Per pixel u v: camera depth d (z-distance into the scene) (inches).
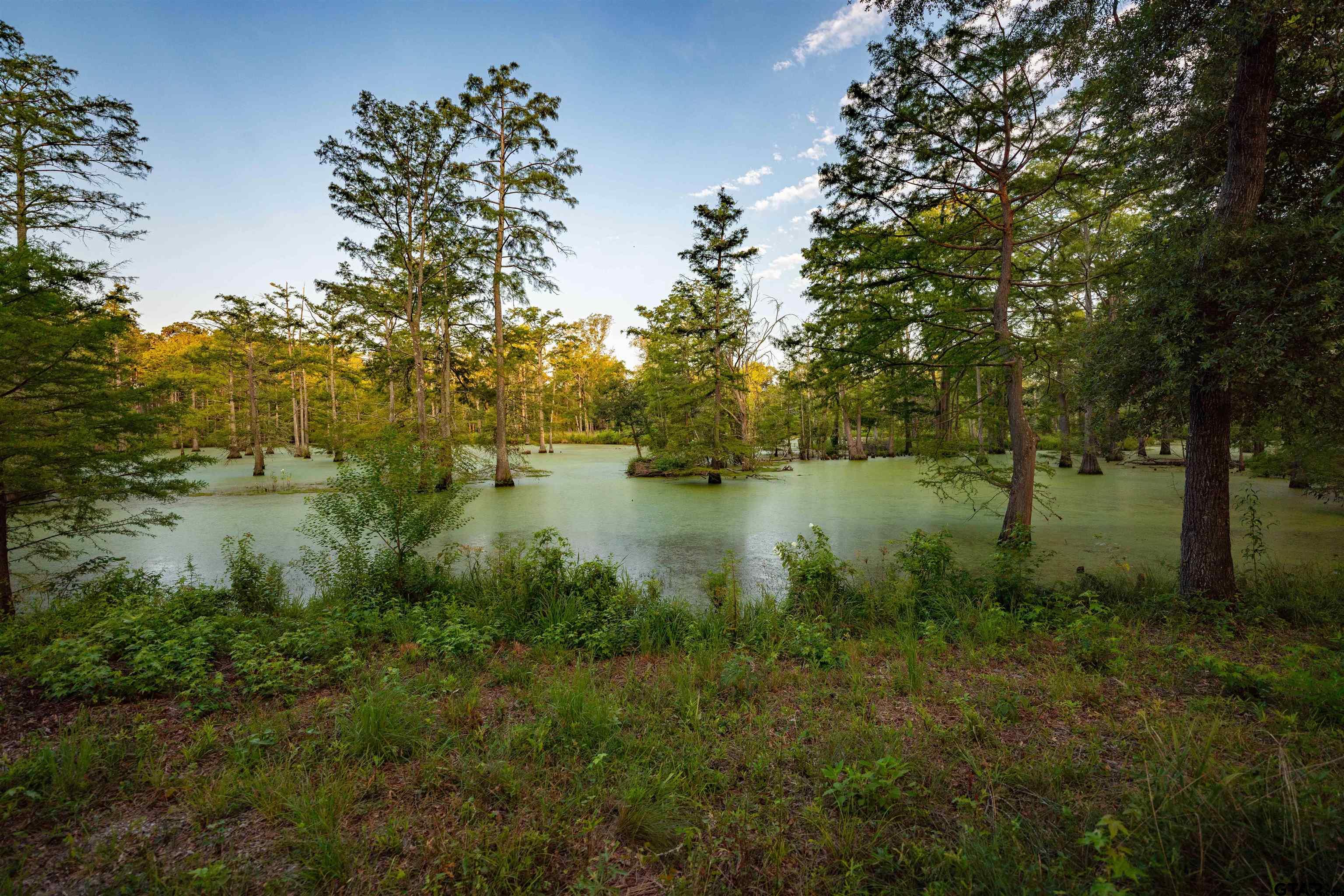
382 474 281.4
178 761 119.1
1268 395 229.0
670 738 129.3
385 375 959.6
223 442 1625.2
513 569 282.5
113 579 284.0
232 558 305.1
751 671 175.0
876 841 89.7
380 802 104.0
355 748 120.2
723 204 801.6
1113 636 194.7
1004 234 382.0
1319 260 187.0
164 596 257.1
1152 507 534.3
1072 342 342.0
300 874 83.6
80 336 262.8
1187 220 226.1
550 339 1071.6
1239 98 218.4
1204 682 155.5
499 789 106.5
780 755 120.0
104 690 153.0
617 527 484.4
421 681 166.1
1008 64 314.8
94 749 118.3
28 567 370.3
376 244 791.7
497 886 81.1
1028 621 229.0
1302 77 219.5
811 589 264.2
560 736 128.4
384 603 268.1
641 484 841.5
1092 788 102.5
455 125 750.5
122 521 316.5
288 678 166.4
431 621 238.8
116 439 300.8
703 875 84.0
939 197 382.0
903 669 173.2
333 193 726.5
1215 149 242.1
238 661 173.3
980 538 427.8
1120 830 68.7
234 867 86.6
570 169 805.2
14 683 154.9
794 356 468.1
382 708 131.0
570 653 208.2
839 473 987.3
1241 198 218.4
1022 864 79.0
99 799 105.3
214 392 1441.9
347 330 863.7
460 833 94.3
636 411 1316.4
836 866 86.7
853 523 497.0
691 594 298.2
